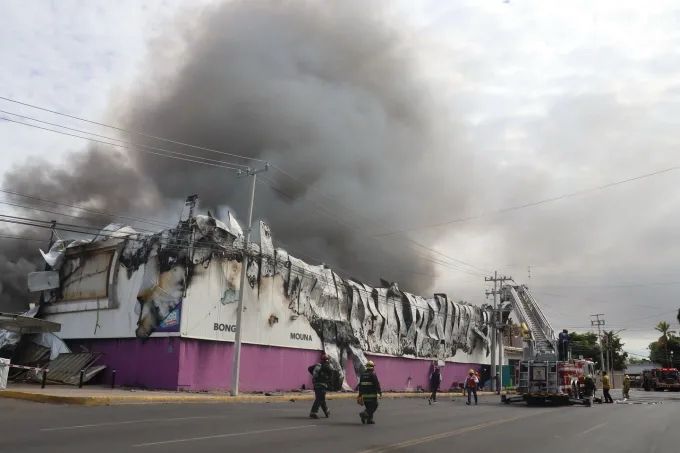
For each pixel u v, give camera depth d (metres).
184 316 25.70
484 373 55.62
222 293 27.75
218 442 10.21
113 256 29.05
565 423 17.44
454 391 45.72
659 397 43.62
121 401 18.89
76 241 31.06
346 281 38.03
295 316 32.28
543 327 45.28
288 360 31.52
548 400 31.38
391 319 41.91
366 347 38.44
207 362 26.77
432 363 46.69
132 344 27.44
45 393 19.38
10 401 17.84
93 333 29.03
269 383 30.02
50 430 11.13
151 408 17.47
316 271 34.84
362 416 15.04
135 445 9.45
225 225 28.52
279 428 12.98
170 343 25.94
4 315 24.23
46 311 31.75
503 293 48.41
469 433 13.68
